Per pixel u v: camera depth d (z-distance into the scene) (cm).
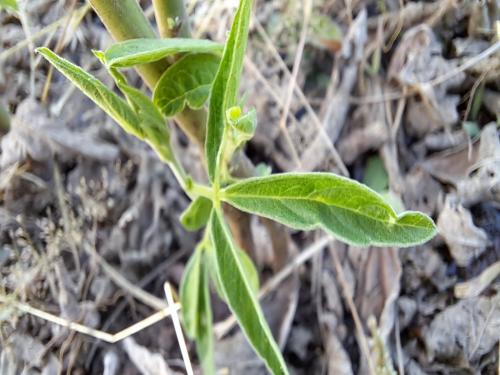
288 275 22
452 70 22
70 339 21
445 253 20
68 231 22
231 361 21
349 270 22
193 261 17
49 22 24
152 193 24
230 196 12
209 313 17
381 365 19
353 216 11
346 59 25
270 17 26
